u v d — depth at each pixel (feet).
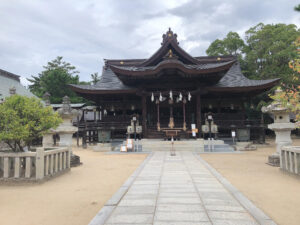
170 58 69.56
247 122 77.71
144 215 15.44
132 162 42.93
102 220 14.61
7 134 25.31
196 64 82.12
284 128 36.14
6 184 25.32
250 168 34.91
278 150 37.42
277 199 19.38
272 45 104.12
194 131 61.00
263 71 107.14
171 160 43.09
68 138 40.45
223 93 83.87
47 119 27.96
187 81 76.95
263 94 102.63
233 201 18.44
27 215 16.33
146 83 78.13
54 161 29.63
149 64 82.74
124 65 99.91
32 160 28.99
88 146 79.66
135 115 70.64
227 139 79.82
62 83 158.81
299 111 24.95
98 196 20.89
